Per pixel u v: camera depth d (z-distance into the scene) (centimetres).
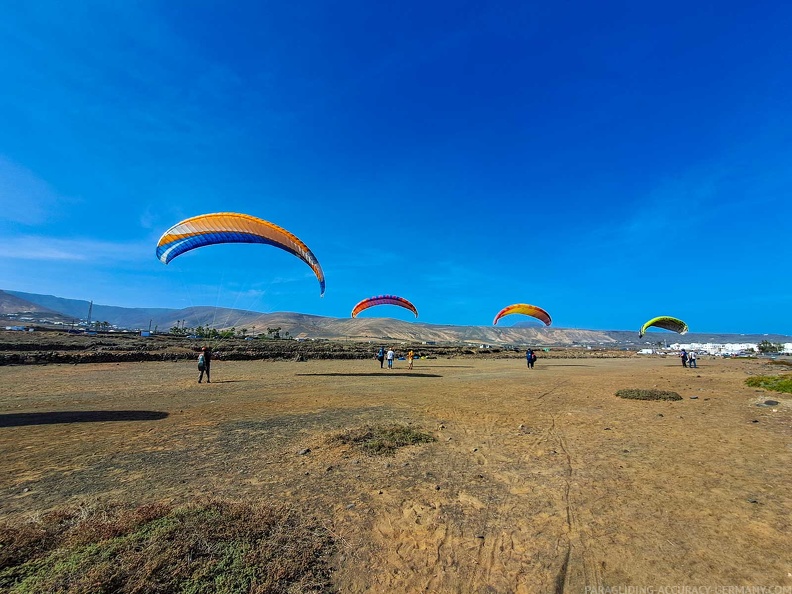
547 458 780
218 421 1094
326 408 1327
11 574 348
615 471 702
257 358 3894
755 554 428
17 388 1666
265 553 402
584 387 2097
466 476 673
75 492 577
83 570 351
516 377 2712
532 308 5325
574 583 379
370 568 401
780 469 706
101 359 3080
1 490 583
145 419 1105
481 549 440
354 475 670
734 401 1545
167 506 500
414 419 1164
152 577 346
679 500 572
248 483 624
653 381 2480
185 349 3956
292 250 2494
